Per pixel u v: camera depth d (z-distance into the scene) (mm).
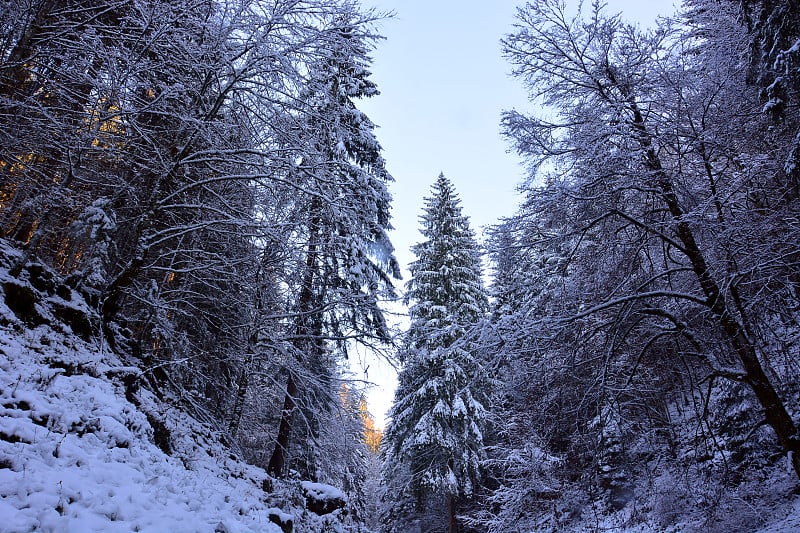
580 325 9578
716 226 8250
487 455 19609
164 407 8547
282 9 9062
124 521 4074
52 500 3789
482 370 10320
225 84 9750
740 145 9047
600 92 9781
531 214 10062
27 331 6402
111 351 8273
